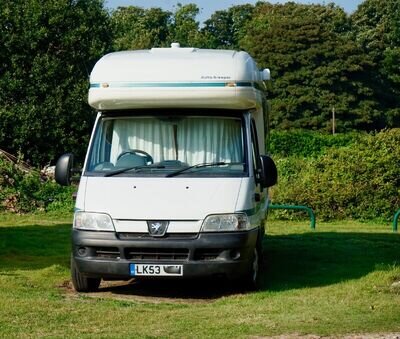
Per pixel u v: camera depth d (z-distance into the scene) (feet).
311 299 31.76
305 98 202.90
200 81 34.40
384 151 74.54
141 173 34.19
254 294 33.86
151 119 35.58
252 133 36.65
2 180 74.74
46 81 102.42
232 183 33.63
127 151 35.32
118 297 33.81
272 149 142.61
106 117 35.94
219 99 34.60
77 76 105.81
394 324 27.12
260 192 36.50
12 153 102.68
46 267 41.11
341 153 76.69
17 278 37.27
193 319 28.17
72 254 33.94
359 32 254.68
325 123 202.90
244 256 32.89
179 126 35.42
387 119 209.87
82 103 103.14
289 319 27.89
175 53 36.04
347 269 40.42
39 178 78.84
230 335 25.66
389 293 33.09
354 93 207.41
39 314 28.53
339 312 29.01
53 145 102.83
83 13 106.83
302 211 71.87
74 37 105.09
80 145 103.86
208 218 32.55
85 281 34.47
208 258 32.58
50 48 105.40
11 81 101.30
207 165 34.47
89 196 33.53
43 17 104.53
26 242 51.37
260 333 25.90
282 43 209.36
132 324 27.35
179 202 32.81
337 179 74.18
